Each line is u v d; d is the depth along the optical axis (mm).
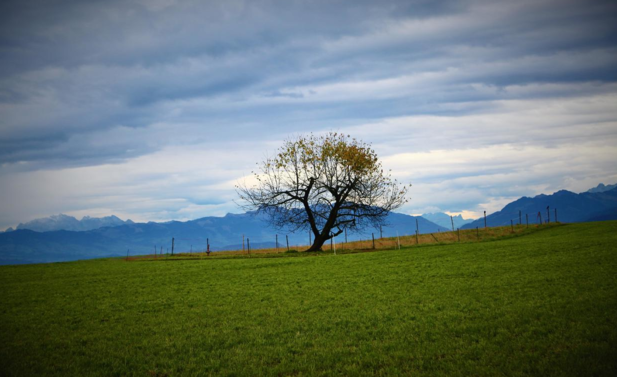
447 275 28719
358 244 70625
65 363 14102
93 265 51750
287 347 14781
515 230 72312
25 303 25672
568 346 12891
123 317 21000
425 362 12477
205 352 14609
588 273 24516
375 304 20984
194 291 28344
